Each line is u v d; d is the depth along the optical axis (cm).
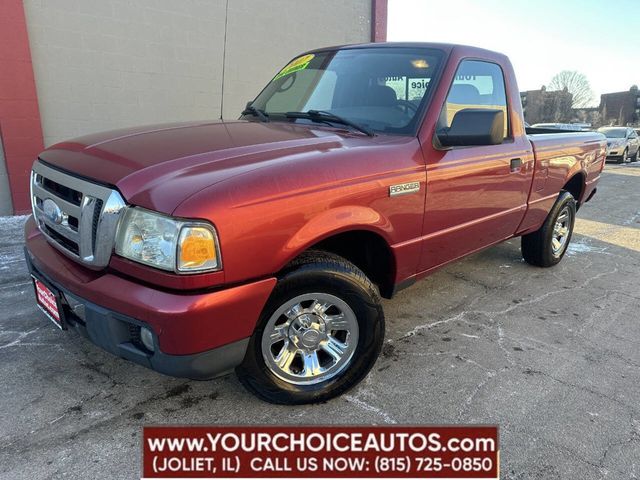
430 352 309
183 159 217
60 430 226
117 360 285
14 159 598
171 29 692
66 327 232
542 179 404
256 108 356
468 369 291
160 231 190
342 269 238
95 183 210
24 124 595
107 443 219
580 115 6025
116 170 212
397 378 278
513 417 248
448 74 301
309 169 224
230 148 233
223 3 730
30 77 589
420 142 277
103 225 202
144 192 197
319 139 259
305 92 338
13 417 233
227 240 195
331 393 252
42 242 255
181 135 259
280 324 236
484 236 350
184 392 258
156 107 705
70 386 259
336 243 272
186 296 191
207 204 191
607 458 222
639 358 313
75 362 282
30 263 254
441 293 409
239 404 250
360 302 246
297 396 243
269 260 208
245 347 213
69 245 227
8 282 397
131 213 197
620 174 1480
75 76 629
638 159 2253
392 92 305
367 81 316
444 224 299
